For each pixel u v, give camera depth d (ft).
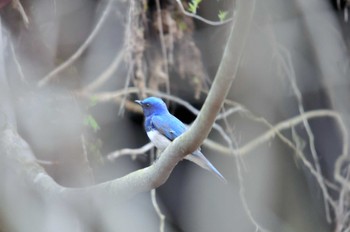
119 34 42.98
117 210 46.09
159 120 31.22
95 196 27.43
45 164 38.91
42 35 39.17
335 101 49.88
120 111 43.24
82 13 41.45
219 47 45.34
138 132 48.98
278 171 52.75
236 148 45.32
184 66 45.11
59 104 40.16
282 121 50.19
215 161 52.54
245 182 53.42
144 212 53.72
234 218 55.52
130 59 42.55
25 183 30.73
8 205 32.24
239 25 19.29
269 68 46.96
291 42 47.57
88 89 42.47
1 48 35.58
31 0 38.52
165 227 55.11
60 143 39.91
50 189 29.17
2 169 31.81
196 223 56.08
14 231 32.86
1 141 31.96
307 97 50.42
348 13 47.14
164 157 24.30
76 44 42.06
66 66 39.68
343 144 50.55
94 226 37.45
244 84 48.11
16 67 37.58
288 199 54.08
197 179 55.98
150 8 43.62
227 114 45.75
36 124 39.17
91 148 43.37
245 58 46.57
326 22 47.01
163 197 55.93
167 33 43.93
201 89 46.03
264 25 44.98
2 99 34.09
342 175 52.13
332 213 53.98
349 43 48.11
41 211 32.76
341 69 48.67
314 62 48.96
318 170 47.01
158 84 44.37
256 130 49.55
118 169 48.42
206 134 22.75
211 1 43.47
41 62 39.27
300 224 54.65
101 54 43.06
